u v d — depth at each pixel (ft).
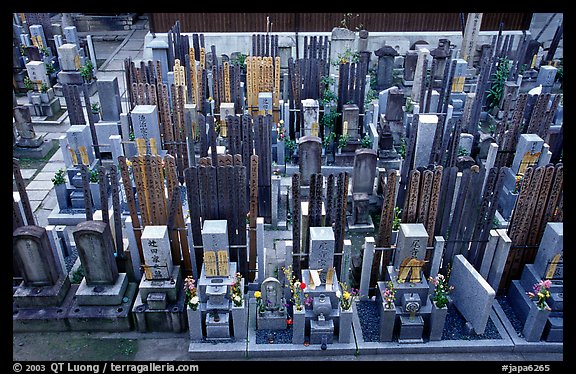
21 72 74.79
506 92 64.18
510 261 38.68
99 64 88.48
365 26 85.87
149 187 36.96
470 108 57.16
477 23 77.51
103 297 36.99
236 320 35.37
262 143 45.09
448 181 36.47
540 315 34.83
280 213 50.24
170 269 37.40
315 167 49.60
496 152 48.70
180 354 36.01
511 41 76.28
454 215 37.63
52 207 51.49
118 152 50.75
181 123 53.31
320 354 35.76
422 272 36.73
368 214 48.42
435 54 70.33
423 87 61.46
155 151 52.19
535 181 35.68
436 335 35.88
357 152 46.75
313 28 85.92
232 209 37.63
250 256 40.16
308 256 38.40
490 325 37.47
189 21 84.58
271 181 46.52
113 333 37.63
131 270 39.83
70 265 43.27
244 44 85.30
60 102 74.18
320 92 60.95
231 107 55.77
